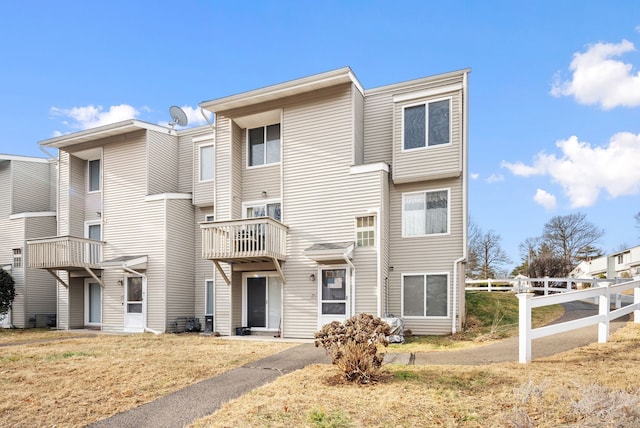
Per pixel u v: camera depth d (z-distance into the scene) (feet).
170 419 16.81
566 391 16.02
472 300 53.21
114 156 56.03
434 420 15.07
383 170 41.55
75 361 28.60
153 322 50.62
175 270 51.90
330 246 40.81
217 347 34.88
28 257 58.54
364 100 46.91
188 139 57.67
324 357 29.35
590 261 146.10
